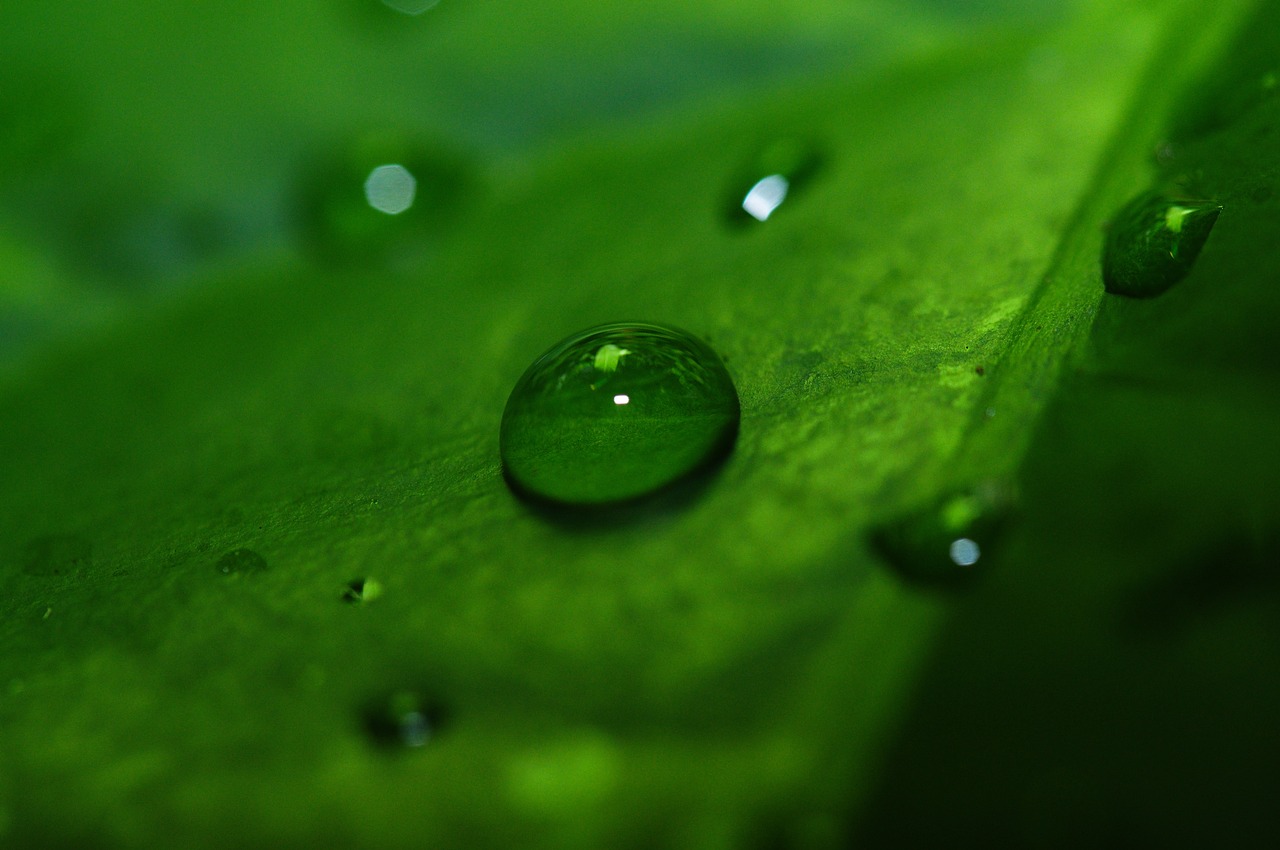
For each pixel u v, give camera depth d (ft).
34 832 0.30
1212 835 0.29
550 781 0.30
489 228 0.34
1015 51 0.34
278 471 0.32
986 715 0.29
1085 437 0.30
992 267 0.31
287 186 0.35
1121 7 0.33
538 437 0.31
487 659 0.30
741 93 0.35
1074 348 0.30
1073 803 0.29
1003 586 0.30
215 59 0.35
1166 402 0.30
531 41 0.35
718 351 0.32
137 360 0.33
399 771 0.30
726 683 0.30
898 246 0.32
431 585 0.31
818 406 0.31
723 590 0.30
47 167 0.35
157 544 0.31
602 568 0.30
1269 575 0.29
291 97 0.35
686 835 0.29
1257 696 0.29
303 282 0.34
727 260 0.33
